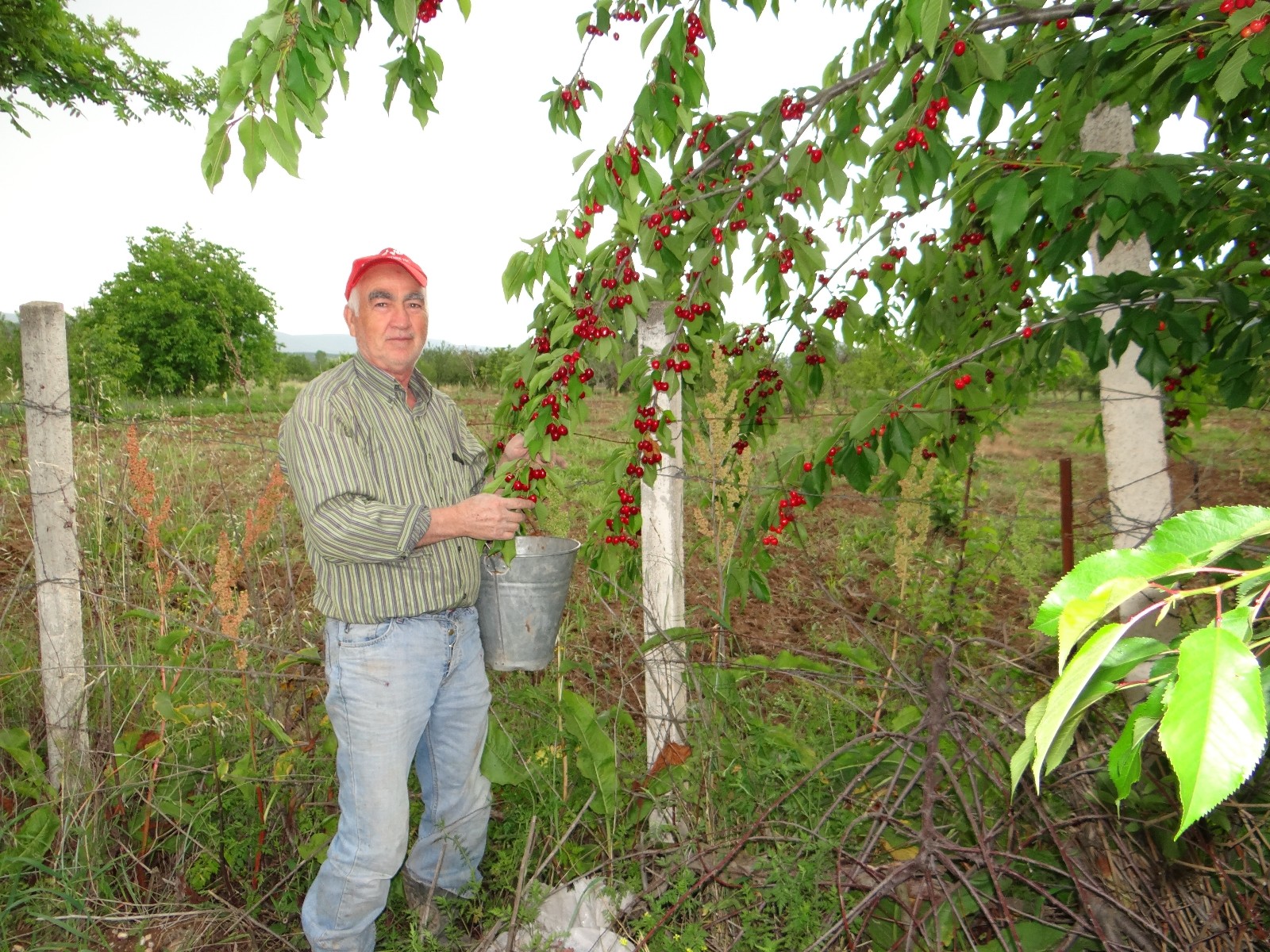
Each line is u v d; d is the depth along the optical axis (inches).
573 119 87.5
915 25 66.2
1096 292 90.2
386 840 89.1
